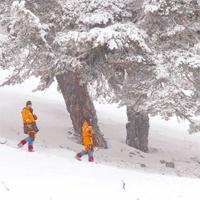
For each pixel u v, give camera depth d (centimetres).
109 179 3139
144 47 3956
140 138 5625
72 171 3250
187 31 4306
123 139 6047
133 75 4494
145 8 4025
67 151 4241
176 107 4022
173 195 2833
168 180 3294
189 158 5931
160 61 4203
